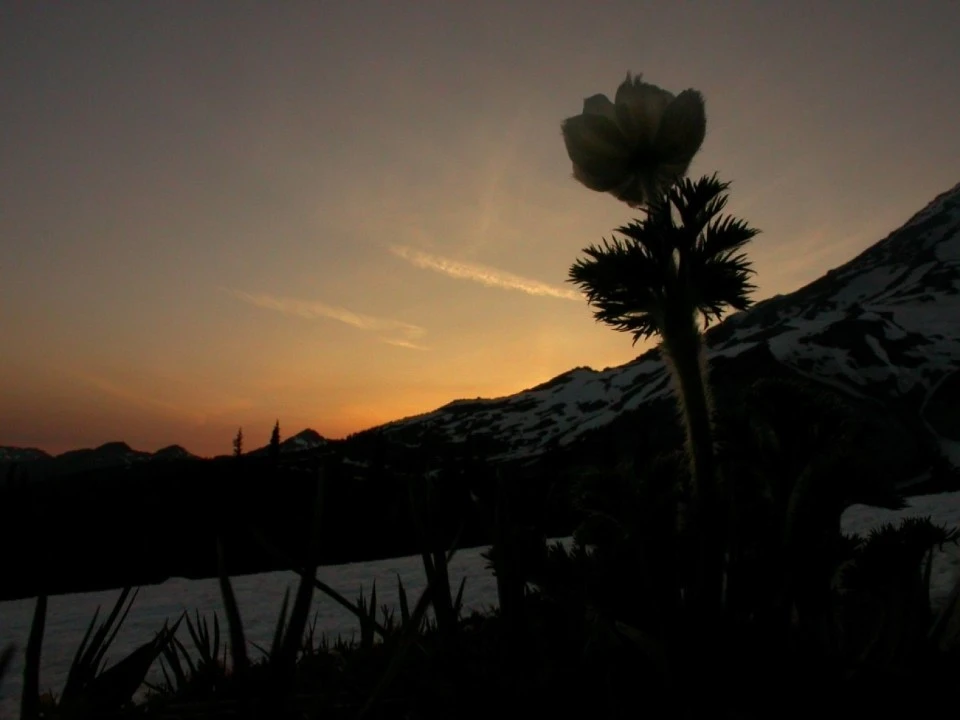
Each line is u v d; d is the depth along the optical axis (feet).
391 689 3.07
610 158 4.93
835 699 3.02
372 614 3.95
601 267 4.34
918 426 148.56
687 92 4.88
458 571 25.50
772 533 4.13
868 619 4.18
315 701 2.78
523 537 3.37
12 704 11.01
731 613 3.38
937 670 3.10
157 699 3.25
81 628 27.81
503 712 2.94
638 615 3.46
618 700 2.94
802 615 3.92
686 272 4.30
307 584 1.86
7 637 25.35
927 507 34.81
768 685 3.07
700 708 3.01
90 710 2.16
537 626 3.69
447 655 3.13
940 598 10.38
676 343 4.24
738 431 4.52
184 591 39.58
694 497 3.83
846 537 4.37
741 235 4.32
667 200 4.41
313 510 1.96
